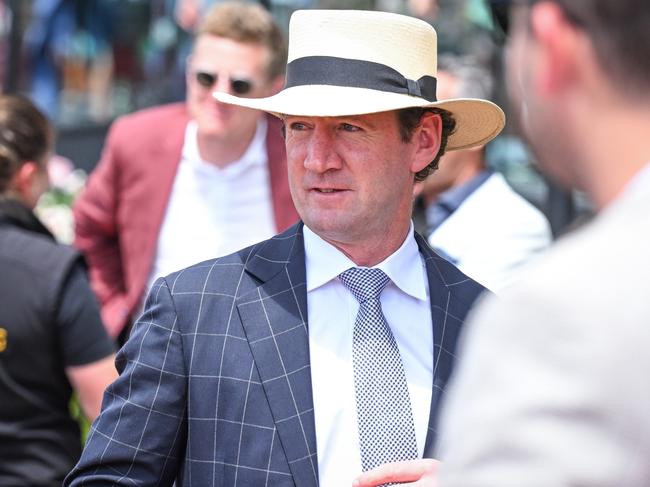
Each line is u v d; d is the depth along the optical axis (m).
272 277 3.48
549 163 1.99
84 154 11.86
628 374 1.65
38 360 4.63
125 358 3.45
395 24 3.49
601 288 1.71
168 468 3.35
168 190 6.19
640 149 1.82
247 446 3.23
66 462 4.71
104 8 12.18
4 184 4.87
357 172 3.40
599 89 1.84
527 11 1.94
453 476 1.77
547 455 1.66
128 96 11.89
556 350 1.70
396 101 3.39
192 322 3.38
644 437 1.64
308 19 3.53
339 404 3.31
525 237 5.57
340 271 3.46
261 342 3.34
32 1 12.25
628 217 1.78
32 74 12.29
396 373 3.38
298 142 3.46
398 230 3.54
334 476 3.25
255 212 6.23
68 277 4.71
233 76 6.04
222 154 6.12
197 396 3.31
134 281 6.24
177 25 11.30
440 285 3.57
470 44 8.42
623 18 1.80
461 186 5.67
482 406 1.74
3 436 4.59
